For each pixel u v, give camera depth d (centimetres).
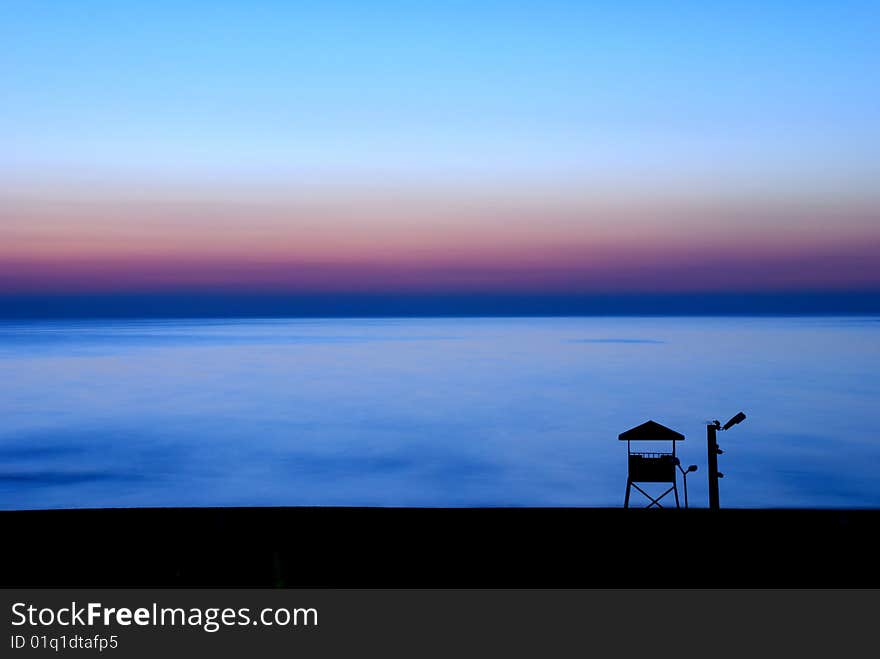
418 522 681
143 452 3012
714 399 4622
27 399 4731
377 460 2850
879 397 4659
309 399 4694
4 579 628
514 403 4488
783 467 2664
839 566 633
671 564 640
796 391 4991
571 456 2903
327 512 686
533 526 673
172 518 675
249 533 671
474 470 2658
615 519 670
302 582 621
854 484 2395
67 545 655
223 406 4372
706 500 2186
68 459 2875
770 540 652
